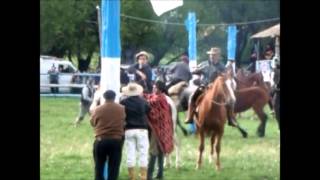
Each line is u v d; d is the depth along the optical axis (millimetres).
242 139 21656
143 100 14000
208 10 60875
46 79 41281
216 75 19594
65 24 51469
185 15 59406
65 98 39500
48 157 17859
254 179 15188
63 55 53875
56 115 28906
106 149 13086
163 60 68750
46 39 51312
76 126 24906
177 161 16125
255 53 47406
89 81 25344
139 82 18594
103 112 13094
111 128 13055
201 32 61094
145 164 14055
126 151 15414
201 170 16078
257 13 60938
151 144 14516
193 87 18953
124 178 15133
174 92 18906
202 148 16172
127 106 13914
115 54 14328
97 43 53219
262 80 23000
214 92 15820
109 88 14359
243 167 16547
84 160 17578
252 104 22453
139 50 57031
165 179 14938
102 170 13250
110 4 14289
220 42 61062
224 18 61344
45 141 20797
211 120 15805
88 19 52375
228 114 16344
